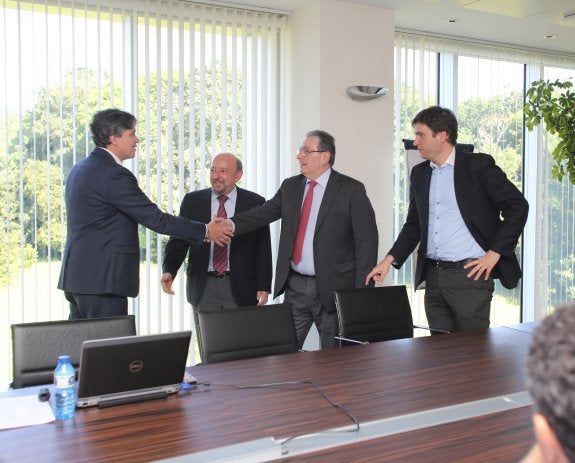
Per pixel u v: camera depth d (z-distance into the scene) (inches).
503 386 85.4
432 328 136.4
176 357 79.4
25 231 156.4
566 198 256.8
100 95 164.6
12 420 71.4
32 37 156.2
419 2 185.9
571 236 258.7
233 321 111.0
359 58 188.5
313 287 145.2
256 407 76.7
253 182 187.9
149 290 172.1
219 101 182.5
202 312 109.7
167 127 175.0
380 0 184.1
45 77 157.9
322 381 88.0
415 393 82.4
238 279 151.6
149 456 61.7
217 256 151.6
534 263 249.0
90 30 163.6
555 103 221.0
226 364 97.1
